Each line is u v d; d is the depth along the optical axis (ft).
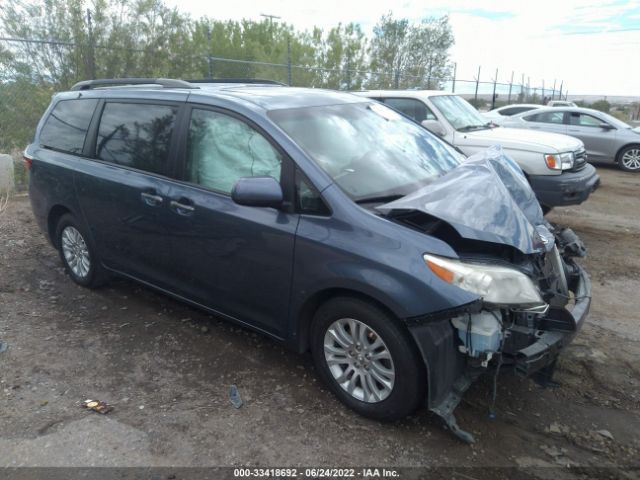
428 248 9.12
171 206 12.26
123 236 13.80
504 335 9.21
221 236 11.40
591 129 45.06
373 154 11.71
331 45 68.90
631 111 111.96
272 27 81.30
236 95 12.11
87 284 15.84
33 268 17.58
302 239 10.14
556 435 10.00
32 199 16.69
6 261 17.98
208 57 43.86
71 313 14.49
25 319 14.03
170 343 12.96
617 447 9.71
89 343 12.90
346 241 9.70
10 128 34.86
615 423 10.39
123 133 13.80
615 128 44.19
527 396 11.16
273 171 10.76
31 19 36.81
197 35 47.34
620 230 24.86
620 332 14.20
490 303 8.82
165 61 42.80
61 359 12.15
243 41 78.95
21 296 15.44
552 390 11.37
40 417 10.14
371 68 74.18
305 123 11.46
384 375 9.77
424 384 9.53
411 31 93.20
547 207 23.22
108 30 40.29
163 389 11.12
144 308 14.87
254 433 9.80
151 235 12.99
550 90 104.94
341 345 10.30
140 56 41.68
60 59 37.83
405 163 11.98
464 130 25.66
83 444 9.43
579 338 13.78
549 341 9.51
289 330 10.91
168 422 10.05
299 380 11.49
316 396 10.93
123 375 11.61
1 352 12.30
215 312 12.45
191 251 12.17
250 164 11.15
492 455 9.42
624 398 11.20
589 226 25.63
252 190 10.02
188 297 12.89
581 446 9.73
